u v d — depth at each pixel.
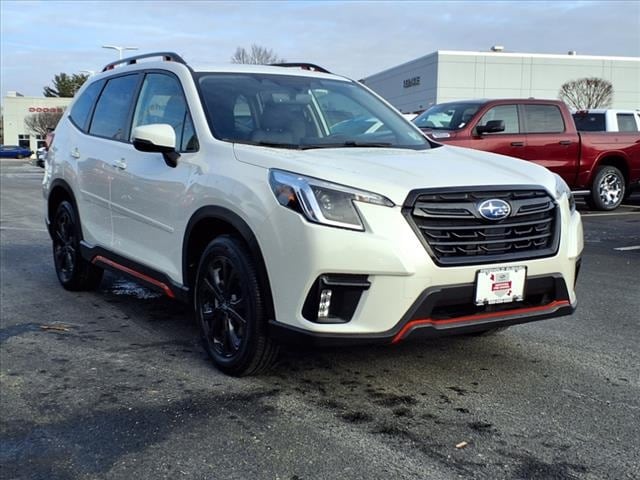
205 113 4.29
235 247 3.73
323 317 3.35
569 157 11.50
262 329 3.64
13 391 3.78
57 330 4.95
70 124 6.19
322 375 3.97
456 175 3.58
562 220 3.77
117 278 6.77
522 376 3.96
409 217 3.32
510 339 4.66
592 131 12.51
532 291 3.62
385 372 4.02
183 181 4.19
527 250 3.60
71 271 6.03
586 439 3.13
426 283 3.31
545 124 11.30
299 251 3.32
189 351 4.44
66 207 5.99
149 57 5.34
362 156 3.88
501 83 45.38
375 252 3.24
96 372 4.07
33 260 7.77
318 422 3.33
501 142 10.77
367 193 3.31
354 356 4.29
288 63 5.49
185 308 5.59
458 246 3.40
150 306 5.64
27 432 3.26
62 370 4.11
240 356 3.78
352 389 3.76
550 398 3.62
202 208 3.95
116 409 3.51
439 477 2.79
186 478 2.81
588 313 5.35
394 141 4.59
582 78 46.38
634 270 7.05
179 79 4.66
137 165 4.74
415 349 4.43
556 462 2.92
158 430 3.26
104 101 5.71
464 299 3.42
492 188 3.54
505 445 3.08
